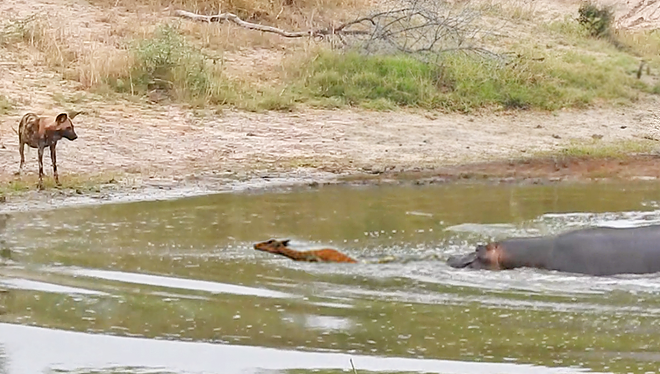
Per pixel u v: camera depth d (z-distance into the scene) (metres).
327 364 7.57
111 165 16.41
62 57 21.14
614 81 24.80
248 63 23.05
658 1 34.38
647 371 7.51
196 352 7.79
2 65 20.55
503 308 9.07
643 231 10.68
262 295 9.33
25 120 14.88
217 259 10.66
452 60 23.59
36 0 24.81
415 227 12.45
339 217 13.08
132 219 12.87
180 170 16.38
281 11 26.31
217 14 25.97
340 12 27.02
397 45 23.92
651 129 21.83
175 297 9.22
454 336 8.27
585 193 15.45
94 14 24.42
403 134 19.81
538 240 10.59
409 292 9.51
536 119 22.00
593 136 20.81
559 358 7.77
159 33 22.52
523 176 17.00
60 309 8.80
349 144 18.80
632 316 8.88
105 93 20.00
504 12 29.78
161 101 20.14
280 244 10.50
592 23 29.44
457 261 10.58
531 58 24.84
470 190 15.59
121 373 7.32
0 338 8.04
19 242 11.37
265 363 7.55
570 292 9.62
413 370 7.45
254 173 16.45
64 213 13.28
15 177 15.38
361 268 10.34
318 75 22.19
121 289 9.43
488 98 22.56
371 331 8.34
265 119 19.89
